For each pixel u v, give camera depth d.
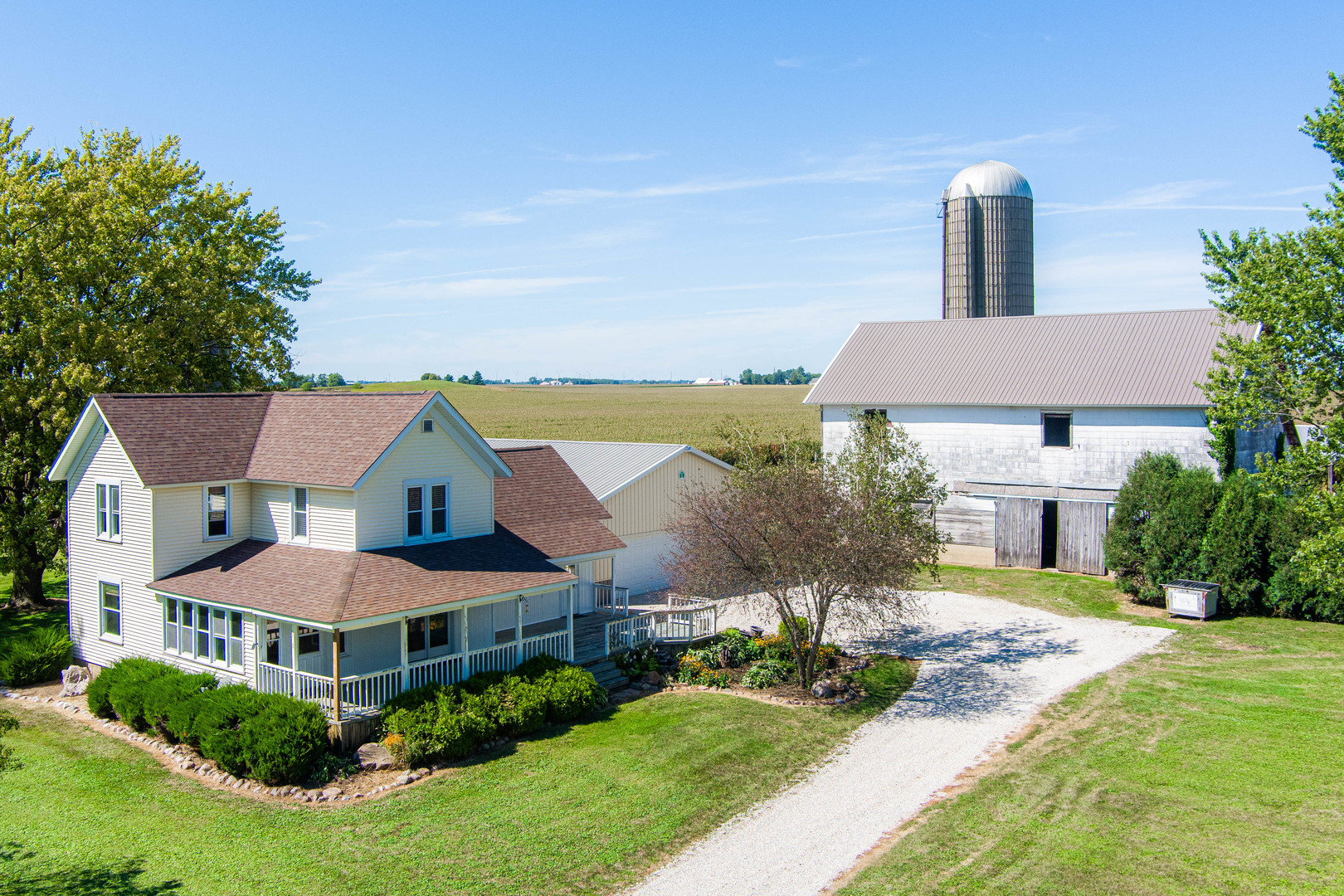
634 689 24.09
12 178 31.58
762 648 26.06
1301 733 18.62
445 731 18.61
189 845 15.24
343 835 15.42
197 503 24.17
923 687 23.30
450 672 21.88
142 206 34.06
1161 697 21.45
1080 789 16.41
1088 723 19.95
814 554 21.81
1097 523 35.41
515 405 141.00
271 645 21.64
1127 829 14.70
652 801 16.55
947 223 55.75
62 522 33.28
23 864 14.68
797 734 20.00
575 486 30.83
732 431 31.64
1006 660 25.34
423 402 23.36
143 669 22.31
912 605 28.53
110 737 21.03
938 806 15.99
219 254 36.31
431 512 23.97
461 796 17.00
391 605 20.14
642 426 94.50
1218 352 35.94
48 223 31.66
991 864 13.68
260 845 15.13
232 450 25.11
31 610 34.19
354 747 19.12
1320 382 21.83
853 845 14.63
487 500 25.56
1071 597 32.41
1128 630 28.05
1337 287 21.12
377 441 22.78
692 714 21.50
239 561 23.31
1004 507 37.88
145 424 24.42
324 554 22.44
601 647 25.61
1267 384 23.86
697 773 17.81
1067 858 13.78
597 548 27.72
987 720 20.59
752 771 17.92
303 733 18.08
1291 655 24.72
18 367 31.53
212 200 36.53
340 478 22.08
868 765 18.14
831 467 25.36
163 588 22.94
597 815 15.98
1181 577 30.03
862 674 24.45
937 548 29.28
